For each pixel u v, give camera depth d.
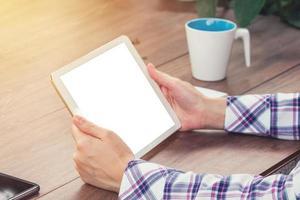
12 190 1.17
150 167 1.17
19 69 1.70
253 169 1.26
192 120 1.41
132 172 1.16
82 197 1.17
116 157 1.19
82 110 1.25
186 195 1.13
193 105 1.41
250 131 1.41
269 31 1.98
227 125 1.42
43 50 1.82
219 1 2.12
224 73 1.64
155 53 1.79
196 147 1.35
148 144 1.32
